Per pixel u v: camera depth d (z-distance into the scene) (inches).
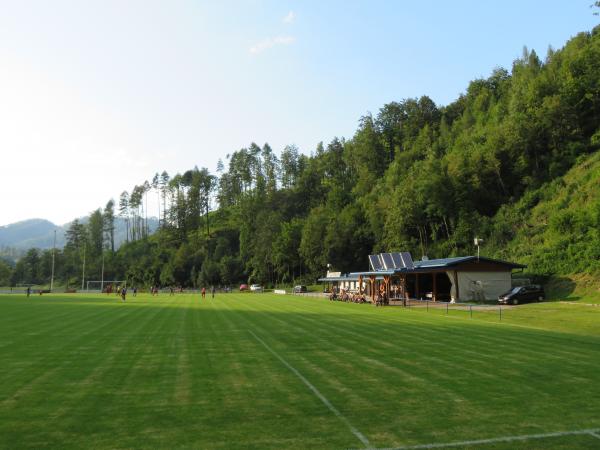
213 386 375.9
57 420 289.3
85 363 475.5
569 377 409.7
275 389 365.7
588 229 1827.0
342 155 5703.7
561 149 2625.5
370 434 263.1
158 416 296.5
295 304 1662.2
